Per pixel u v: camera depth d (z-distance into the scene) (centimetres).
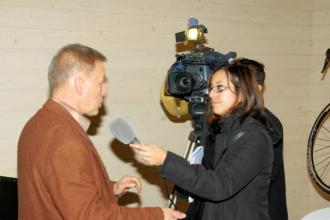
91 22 246
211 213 144
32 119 132
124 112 259
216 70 154
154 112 268
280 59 311
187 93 183
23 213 128
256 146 136
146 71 263
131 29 257
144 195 267
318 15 319
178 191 169
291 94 318
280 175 170
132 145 138
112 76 254
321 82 321
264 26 302
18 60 230
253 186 140
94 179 122
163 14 265
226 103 147
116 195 159
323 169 327
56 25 237
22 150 129
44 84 236
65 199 111
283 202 171
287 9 310
